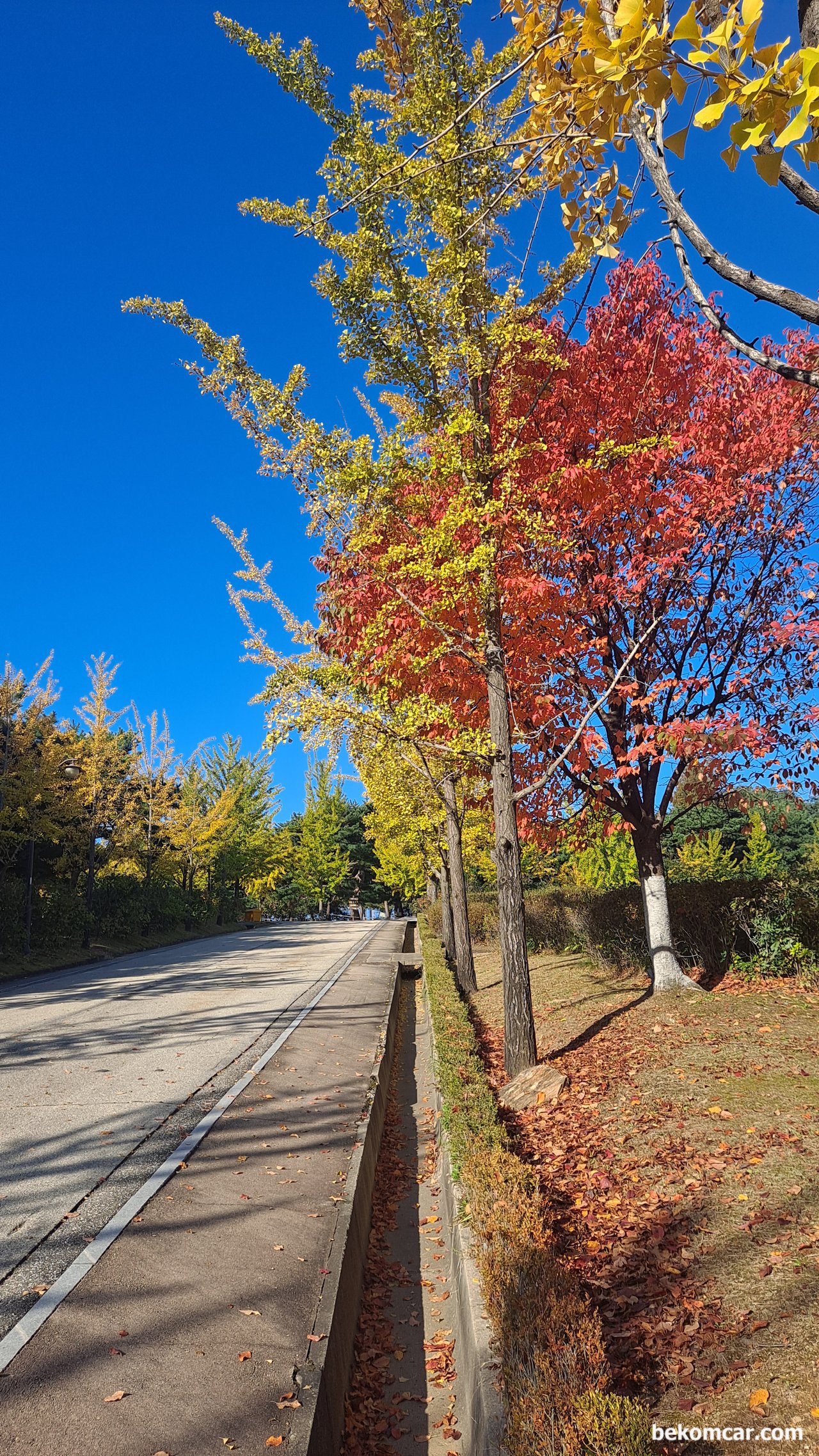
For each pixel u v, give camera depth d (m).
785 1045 7.65
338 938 33.88
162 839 37.41
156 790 36.00
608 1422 2.59
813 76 1.96
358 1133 7.42
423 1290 5.71
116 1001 15.53
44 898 25.56
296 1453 3.23
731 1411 3.22
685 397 9.54
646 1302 4.14
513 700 10.01
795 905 10.35
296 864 58.22
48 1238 5.04
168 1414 3.45
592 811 11.65
